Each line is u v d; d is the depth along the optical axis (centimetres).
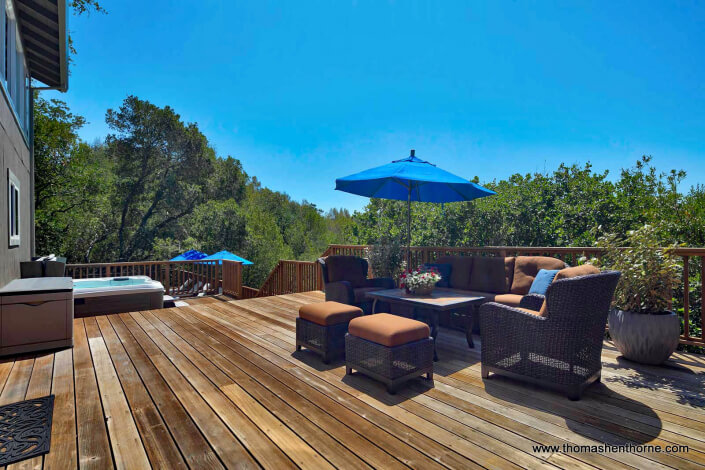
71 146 1452
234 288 894
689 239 703
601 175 832
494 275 455
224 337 413
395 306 477
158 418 228
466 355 359
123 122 1936
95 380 288
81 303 563
